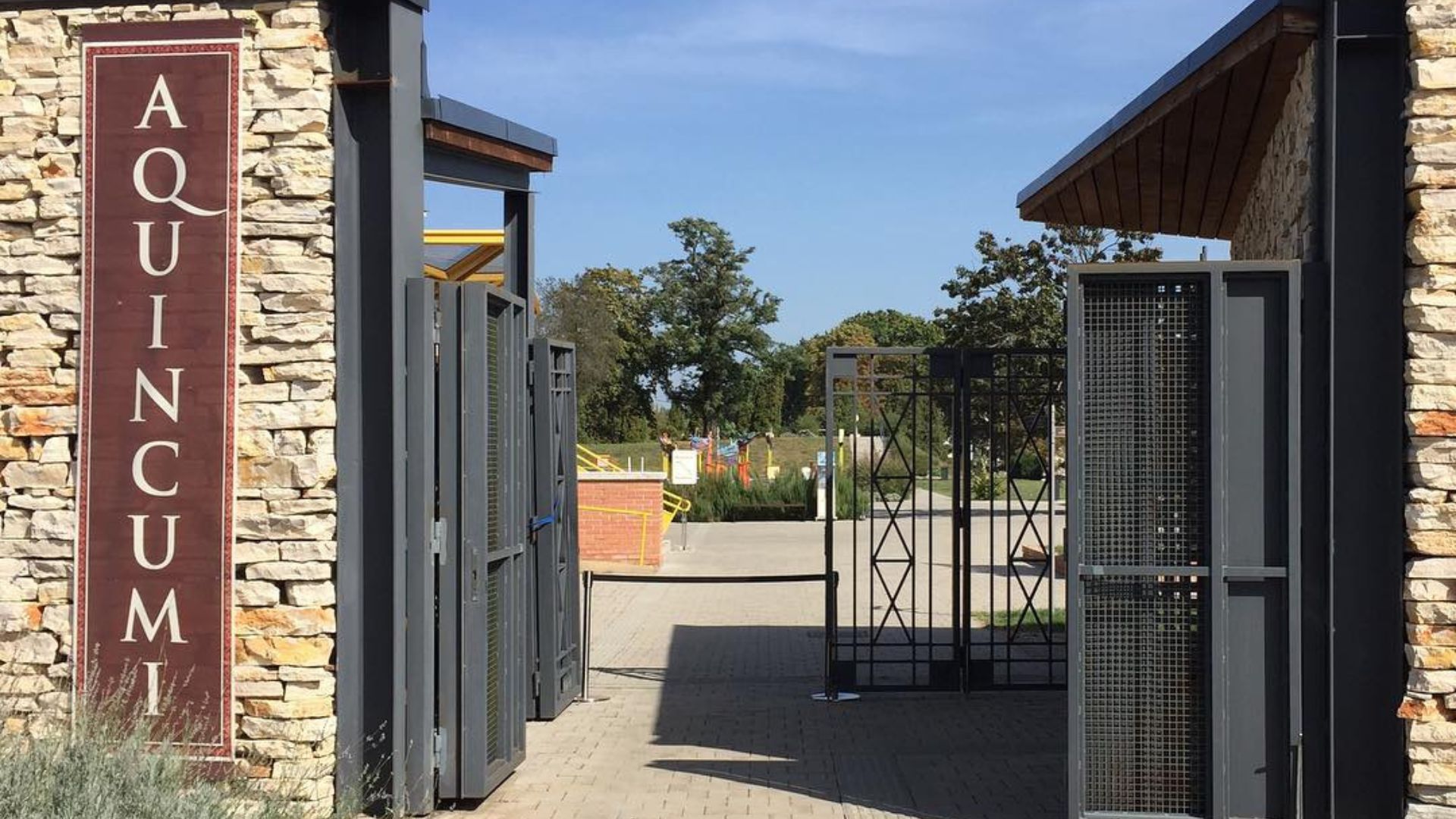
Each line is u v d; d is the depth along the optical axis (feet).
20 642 24.23
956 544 36.91
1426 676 21.95
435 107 25.80
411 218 24.73
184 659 23.90
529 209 34.27
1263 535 22.99
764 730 32.73
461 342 25.13
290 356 23.89
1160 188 34.86
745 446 167.73
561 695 35.29
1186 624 23.24
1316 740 22.93
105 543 24.08
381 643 24.27
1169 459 23.22
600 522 74.90
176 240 24.00
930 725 33.09
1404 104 22.08
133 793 19.44
